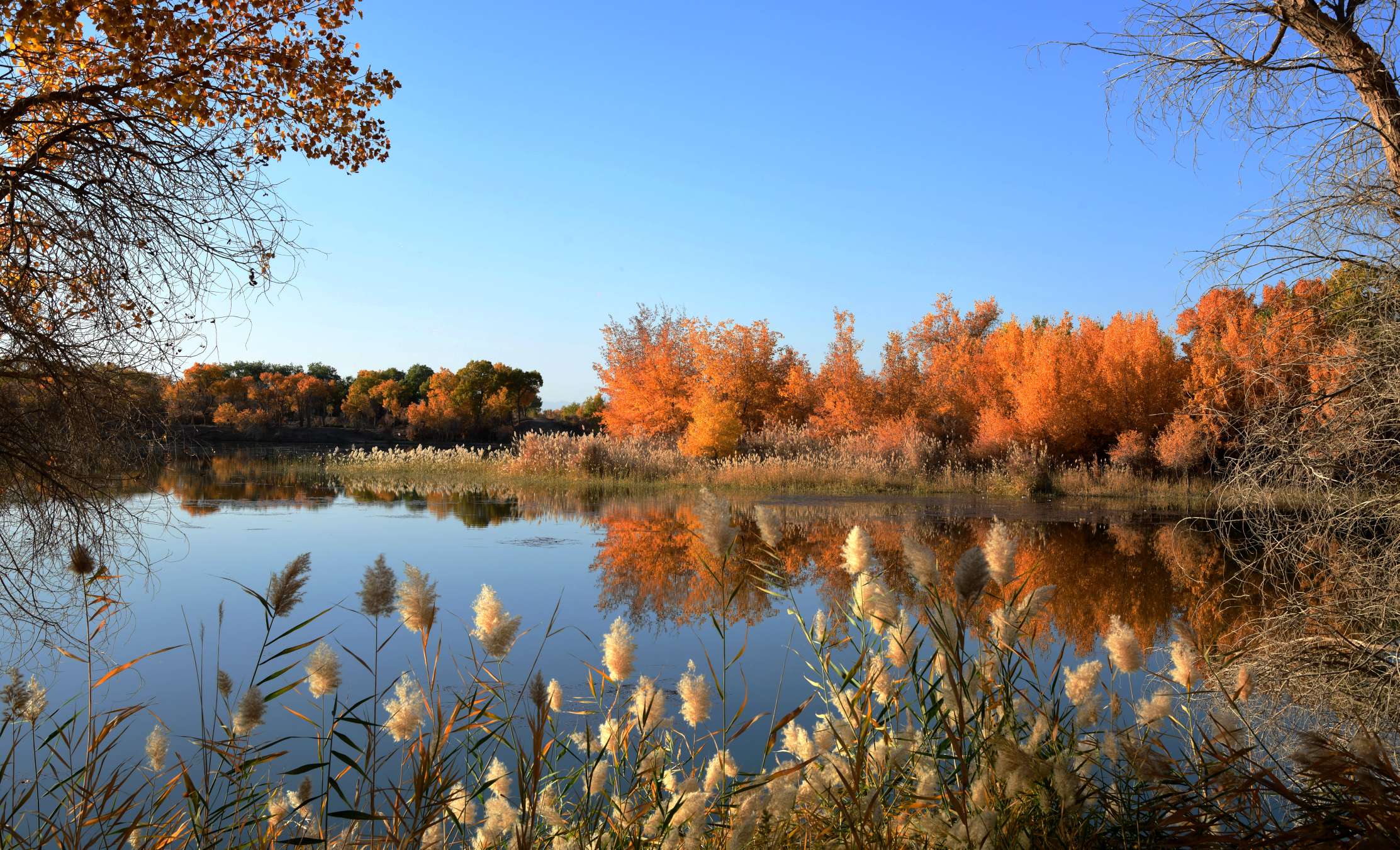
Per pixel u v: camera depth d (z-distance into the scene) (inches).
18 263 245.8
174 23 273.3
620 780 131.3
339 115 344.5
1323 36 222.4
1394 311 196.2
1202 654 154.4
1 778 125.0
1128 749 111.7
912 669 116.6
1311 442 198.5
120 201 250.7
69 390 240.1
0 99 255.1
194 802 114.2
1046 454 1039.6
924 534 607.8
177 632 314.8
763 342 1513.3
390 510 764.0
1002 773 103.0
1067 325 1424.7
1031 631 119.0
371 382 3297.2
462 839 120.1
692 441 1203.9
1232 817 110.9
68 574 253.6
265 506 791.1
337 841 114.7
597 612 352.2
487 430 2709.2
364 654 288.5
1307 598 195.9
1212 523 692.1
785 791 106.2
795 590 395.2
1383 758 99.7
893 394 1382.9
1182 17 243.0
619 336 1563.7
